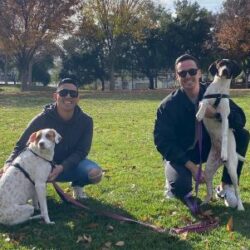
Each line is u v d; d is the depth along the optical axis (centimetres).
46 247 435
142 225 486
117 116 1612
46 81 5988
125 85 5331
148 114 1664
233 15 4422
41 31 3484
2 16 3384
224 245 432
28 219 493
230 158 522
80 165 573
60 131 555
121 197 591
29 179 490
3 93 3250
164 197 588
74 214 525
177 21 4597
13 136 1120
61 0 3450
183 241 442
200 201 564
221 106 513
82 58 4897
